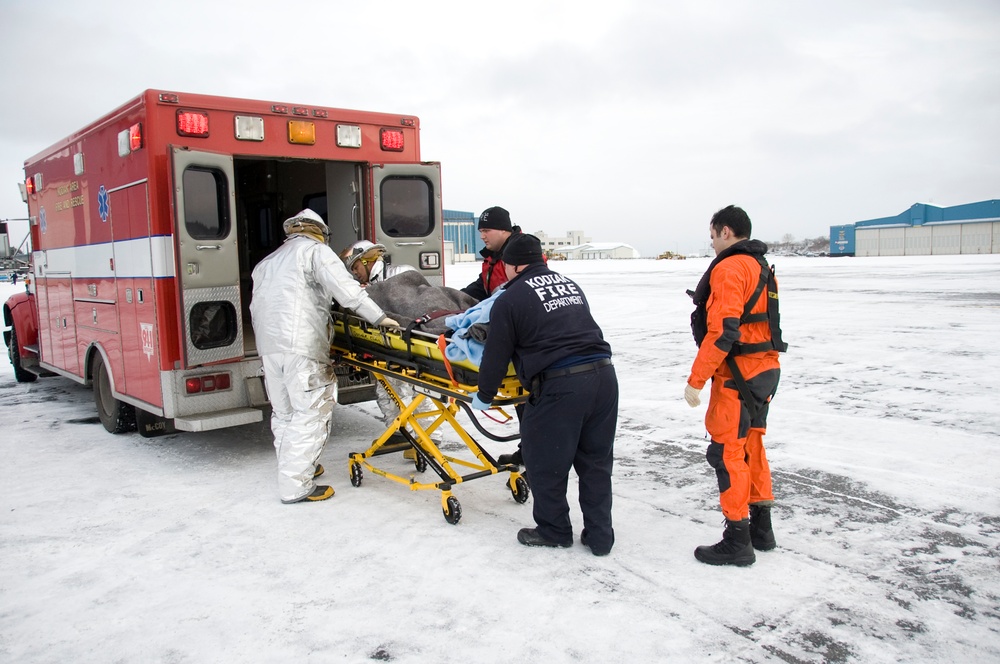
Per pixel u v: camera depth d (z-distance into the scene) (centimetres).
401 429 474
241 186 816
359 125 593
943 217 6981
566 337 359
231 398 543
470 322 391
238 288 531
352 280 452
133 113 525
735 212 357
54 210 724
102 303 621
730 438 355
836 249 7506
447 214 7706
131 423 652
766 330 353
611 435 372
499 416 701
